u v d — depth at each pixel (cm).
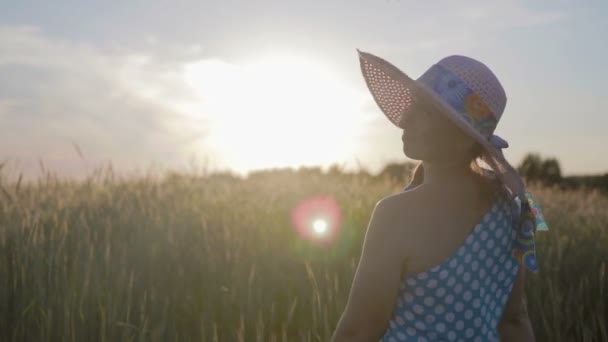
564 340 370
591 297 438
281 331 394
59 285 393
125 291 404
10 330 359
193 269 470
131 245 502
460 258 158
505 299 179
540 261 502
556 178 1648
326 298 408
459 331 159
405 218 159
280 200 815
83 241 476
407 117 169
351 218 666
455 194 163
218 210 716
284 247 569
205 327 379
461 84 163
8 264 418
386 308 160
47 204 627
